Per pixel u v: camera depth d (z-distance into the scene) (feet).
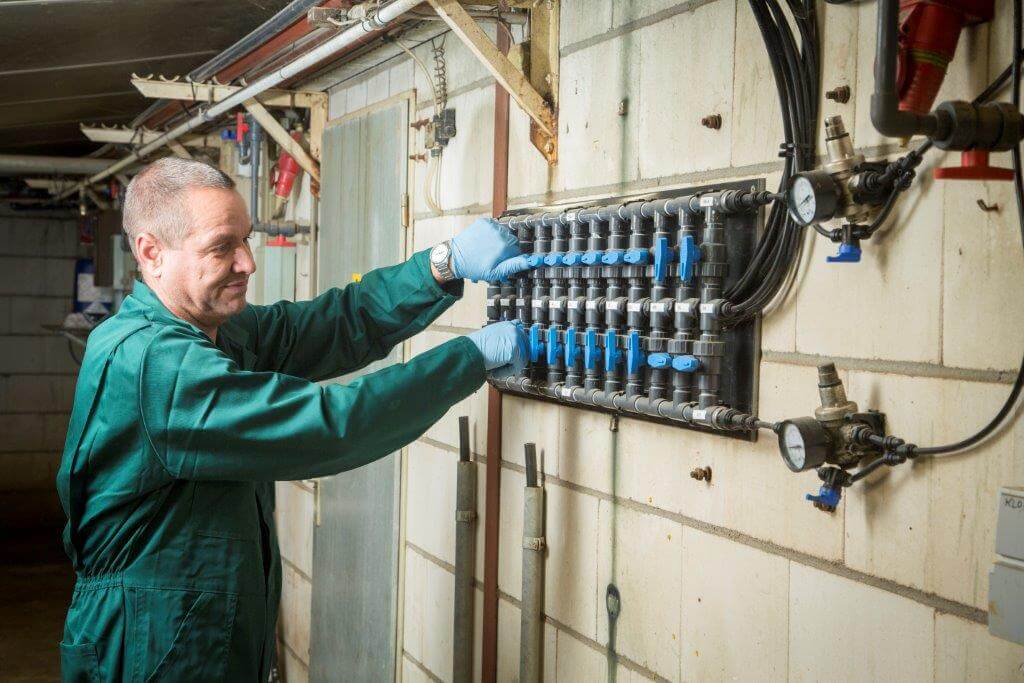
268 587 5.65
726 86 4.78
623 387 5.38
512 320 6.16
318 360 6.25
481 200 7.25
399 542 8.53
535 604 6.35
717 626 4.91
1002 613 3.33
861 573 4.08
